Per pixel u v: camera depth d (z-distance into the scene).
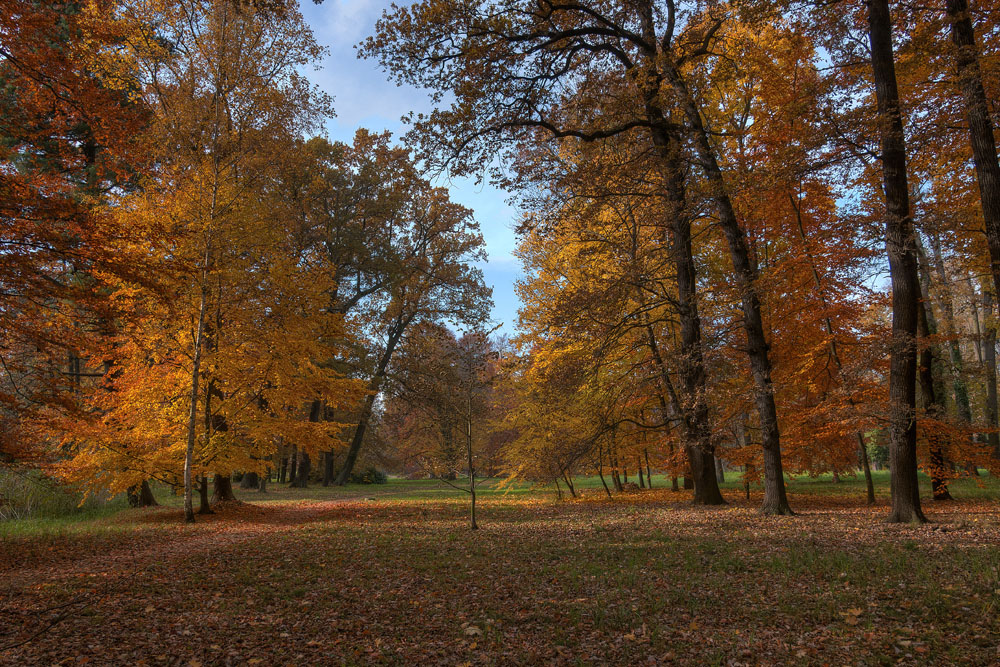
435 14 11.16
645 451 20.31
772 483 12.32
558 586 6.61
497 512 15.86
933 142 11.16
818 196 14.93
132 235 9.70
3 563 8.70
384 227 32.72
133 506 19.53
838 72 11.97
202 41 13.55
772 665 4.15
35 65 8.58
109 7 11.59
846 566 6.54
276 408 16.89
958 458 14.01
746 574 6.66
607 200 14.98
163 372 15.09
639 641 4.75
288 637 5.12
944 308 20.75
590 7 13.43
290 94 15.13
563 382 17.00
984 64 10.40
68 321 10.27
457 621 5.51
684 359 14.00
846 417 11.93
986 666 3.90
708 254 18.02
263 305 15.63
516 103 12.74
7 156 8.98
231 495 18.61
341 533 11.73
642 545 8.80
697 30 14.02
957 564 6.34
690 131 13.03
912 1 11.22
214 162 14.07
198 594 6.64
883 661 4.09
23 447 10.80
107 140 9.73
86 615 5.77
